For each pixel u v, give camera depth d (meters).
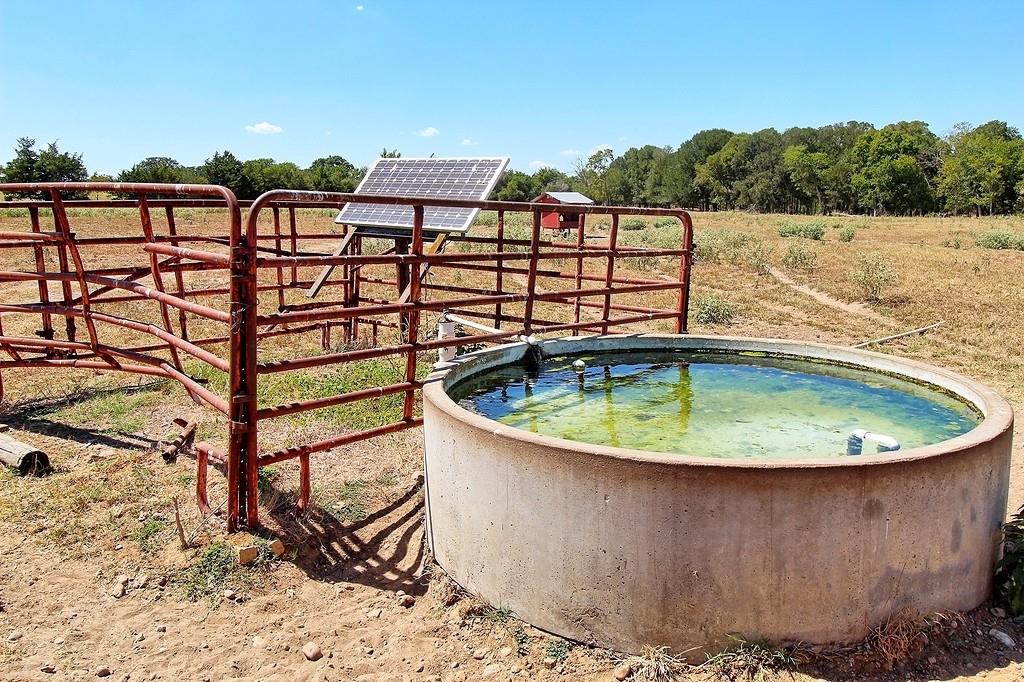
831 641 3.28
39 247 6.70
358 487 5.17
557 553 3.45
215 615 3.79
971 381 4.76
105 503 4.84
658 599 3.28
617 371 5.77
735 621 3.24
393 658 3.47
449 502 3.98
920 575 3.37
